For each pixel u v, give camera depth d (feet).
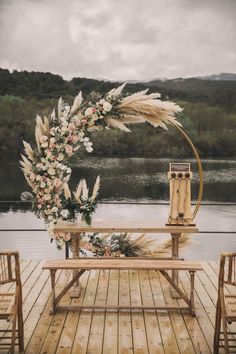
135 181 64.34
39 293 16.49
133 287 17.25
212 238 42.86
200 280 18.02
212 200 56.03
